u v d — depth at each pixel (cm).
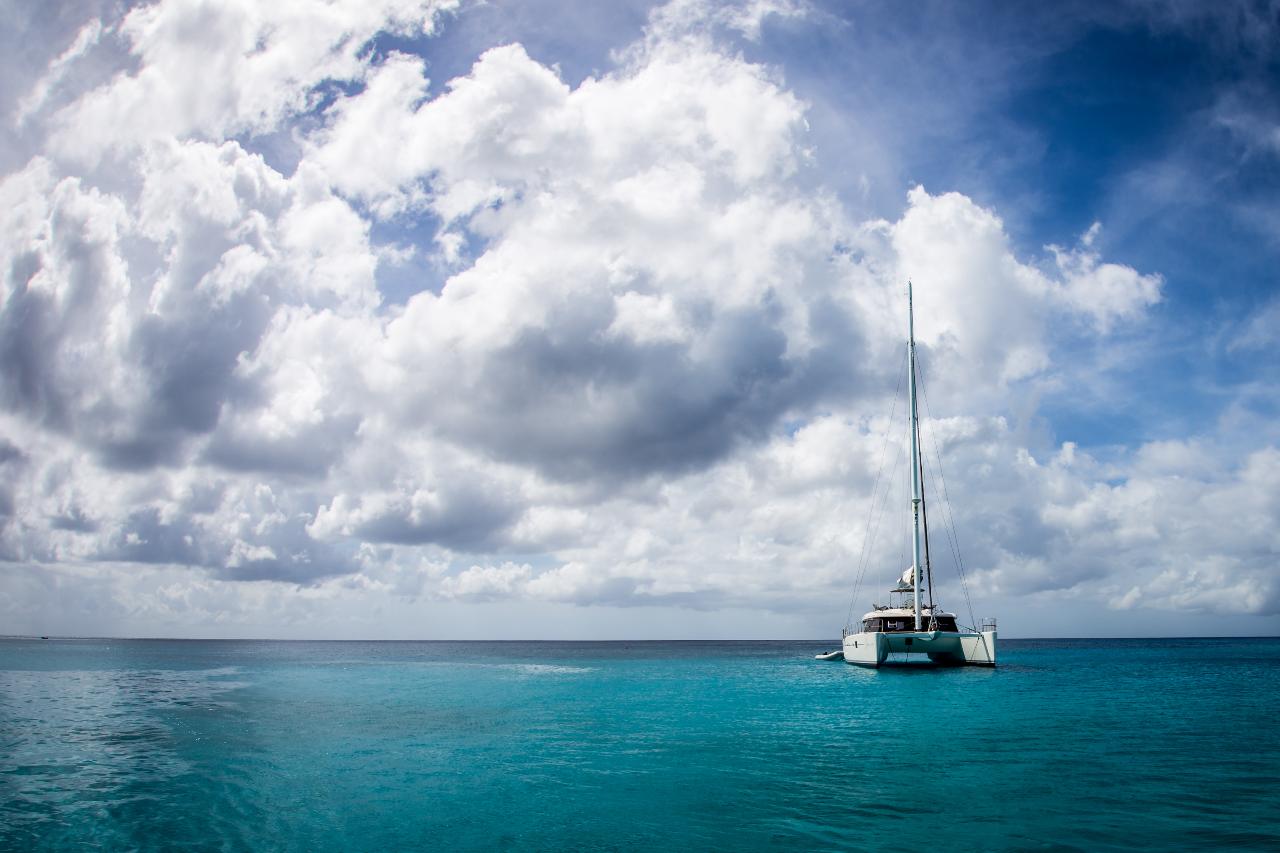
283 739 2000
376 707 2811
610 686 3934
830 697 3177
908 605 4856
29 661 6550
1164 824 1146
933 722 2317
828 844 1056
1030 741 1923
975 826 1140
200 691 3503
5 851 1033
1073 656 8825
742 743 1922
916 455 4728
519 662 7406
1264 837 1082
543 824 1169
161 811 1240
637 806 1273
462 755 1761
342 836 1110
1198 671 5259
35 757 1714
